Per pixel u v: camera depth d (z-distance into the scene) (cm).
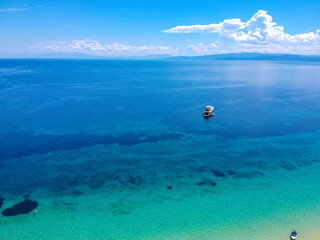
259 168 4747
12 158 5050
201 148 5675
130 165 4844
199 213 3444
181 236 3031
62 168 4684
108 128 7012
